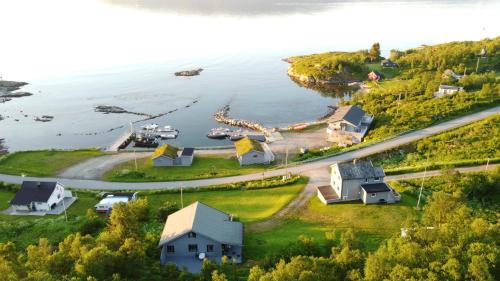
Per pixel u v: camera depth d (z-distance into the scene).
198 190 93.75
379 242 67.44
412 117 125.75
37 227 77.62
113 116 162.50
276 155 119.06
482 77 152.38
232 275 52.78
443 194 59.78
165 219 76.94
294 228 73.31
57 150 126.81
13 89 196.25
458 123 118.12
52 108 171.75
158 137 141.25
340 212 78.50
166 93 189.12
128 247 51.94
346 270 47.81
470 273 42.56
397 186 87.06
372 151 107.12
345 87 197.00
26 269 48.44
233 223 68.00
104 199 87.88
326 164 103.81
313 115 161.38
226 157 120.56
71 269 48.50
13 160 118.19
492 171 87.00
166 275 52.72
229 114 163.12
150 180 101.12
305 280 43.84
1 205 91.81
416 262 45.72
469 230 50.94
